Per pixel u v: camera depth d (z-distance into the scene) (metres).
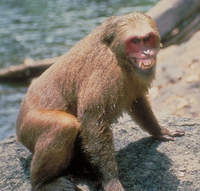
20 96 14.59
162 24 13.58
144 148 5.98
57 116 5.11
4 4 30.30
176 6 13.55
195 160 5.55
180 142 6.05
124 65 5.12
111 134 5.19
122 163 5.62
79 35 21.44
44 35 21.80
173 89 10.77
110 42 5.16
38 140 5.10
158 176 5.27
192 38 12.87
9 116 12.70
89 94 5.03
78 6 28.47
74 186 5.12
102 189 5.16
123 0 29.03
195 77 10.88
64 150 5.03
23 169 5.77
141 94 5.72
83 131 5.10
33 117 5.25
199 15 14.10
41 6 29.17
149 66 4.97
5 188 5.38
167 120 6.86
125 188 5.06
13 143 6.51
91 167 5.71
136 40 4.95
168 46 13.98
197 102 10.04
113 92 5.05
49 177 5.15
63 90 5.38
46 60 16.20
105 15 25.27
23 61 18.00
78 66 5.27
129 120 6.96
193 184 5.08
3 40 21.23
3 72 15.96
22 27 23.62
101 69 5.08
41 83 5.59
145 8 26.09
